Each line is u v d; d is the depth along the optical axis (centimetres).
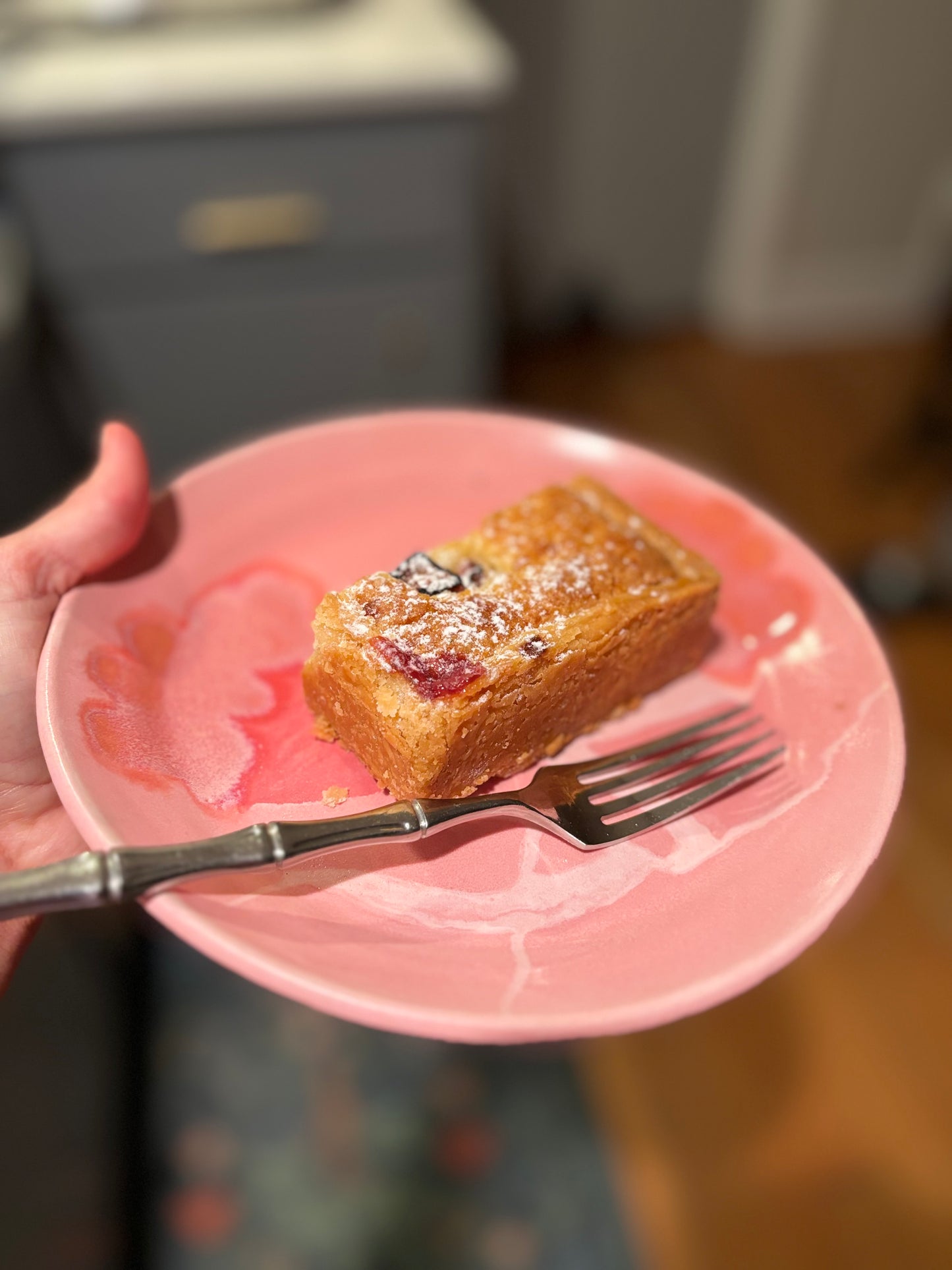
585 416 91
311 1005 20
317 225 58
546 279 98
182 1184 45
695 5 81
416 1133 46
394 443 35
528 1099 47
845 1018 49
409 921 23
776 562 32
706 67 86
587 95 85
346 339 64
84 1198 40
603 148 90
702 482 34
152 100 52
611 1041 49
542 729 28
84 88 52
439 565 29
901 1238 43
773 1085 47
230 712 28
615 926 23
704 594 29
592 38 82
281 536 33
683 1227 43
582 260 98
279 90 52
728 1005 50
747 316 101
